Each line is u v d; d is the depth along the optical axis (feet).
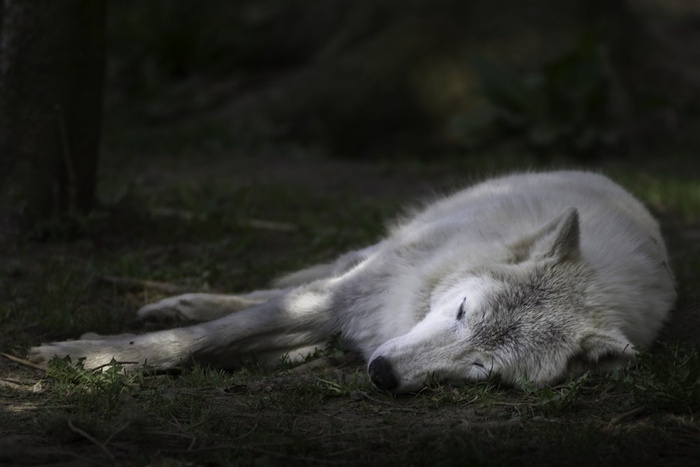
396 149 62.90
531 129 59.36
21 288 28.66
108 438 17.92
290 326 24.04
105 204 37.17
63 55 32.94
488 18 66.90
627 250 23.98
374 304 24.17
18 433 18.34
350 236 36.88
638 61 68.54
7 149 32.83
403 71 65.05
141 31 76.07
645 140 61.72
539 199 25.20
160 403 20.04
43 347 22.71
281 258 34.35
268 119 64.13
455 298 21.67
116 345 22.84
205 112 68.28
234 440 18.24
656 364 21.13
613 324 21.77
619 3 70.69
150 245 35.09
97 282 29.91
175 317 26.84
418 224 26.91
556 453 17.99
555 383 21.30
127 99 70.38
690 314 27.12
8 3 32.48
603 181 30.01
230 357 23.73
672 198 44.98
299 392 21.36
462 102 63.82
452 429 18.94
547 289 21.59
